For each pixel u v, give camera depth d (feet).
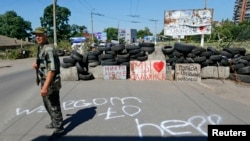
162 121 17.75
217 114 19.30
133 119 18.20
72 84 32.68
